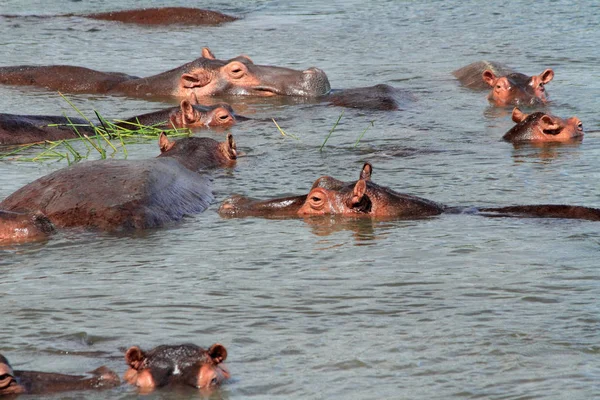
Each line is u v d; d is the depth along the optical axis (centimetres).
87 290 3188
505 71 7131
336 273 3338
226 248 3647
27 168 4969
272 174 4816
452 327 2841
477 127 5869
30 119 5809
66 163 5081
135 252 3600
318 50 8412
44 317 2948
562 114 6181
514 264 3391
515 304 3017
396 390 2456
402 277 3284
